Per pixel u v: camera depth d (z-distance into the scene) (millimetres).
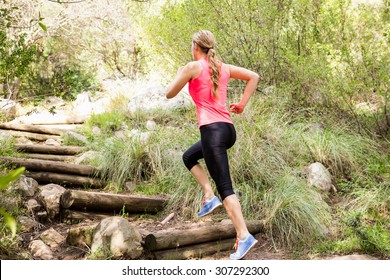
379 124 6898
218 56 7625
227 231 4590
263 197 5254
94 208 5094
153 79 11008
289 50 7262
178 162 6016
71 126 9203
